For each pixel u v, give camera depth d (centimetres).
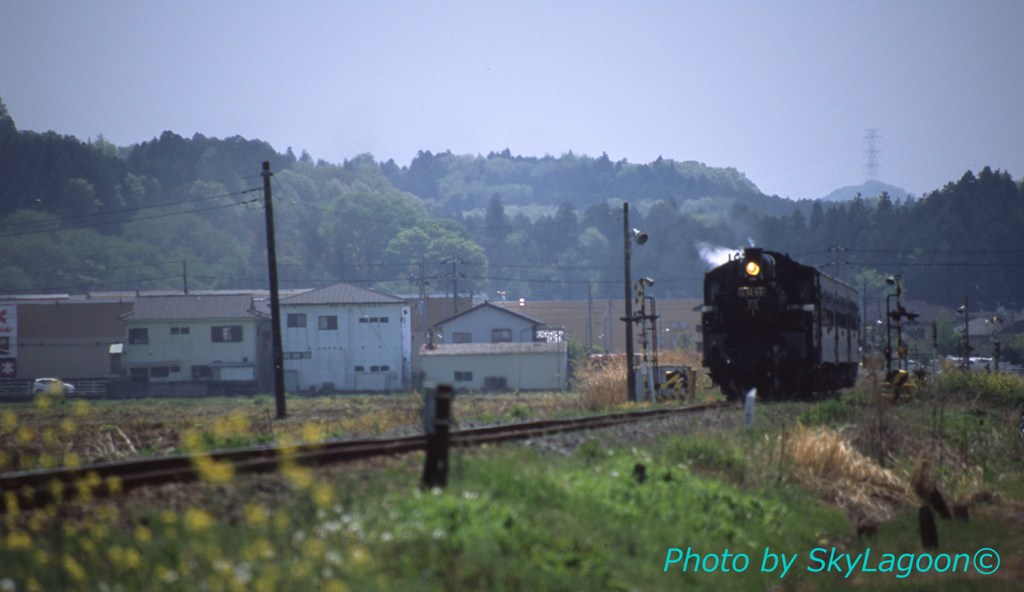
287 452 4347
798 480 5800
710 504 4706
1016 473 7594
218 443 5703
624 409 8712
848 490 5831
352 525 3025
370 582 2692
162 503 3334
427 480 3825
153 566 2686
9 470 5016
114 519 3066
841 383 12381
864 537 5088
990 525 5566
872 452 7106
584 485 4269
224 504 3325
